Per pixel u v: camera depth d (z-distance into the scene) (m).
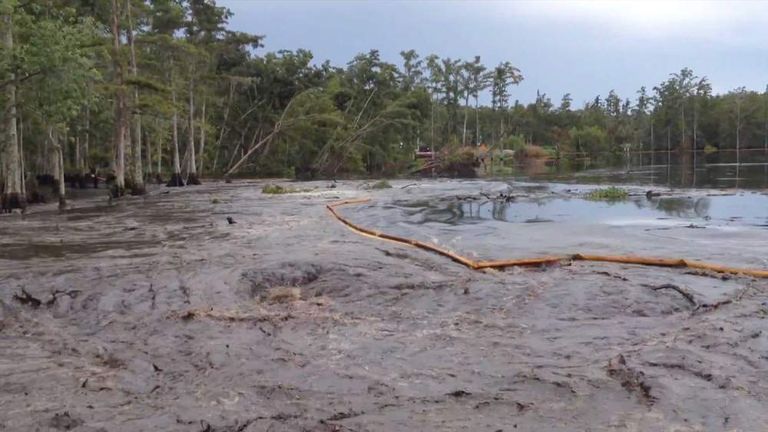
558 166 54.41
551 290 6.23
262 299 6.52
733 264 7.43
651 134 86.62
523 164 62.62
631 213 13.58
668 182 25.33
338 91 50.72
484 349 4.71
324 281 6.96
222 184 35.06
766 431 3.21
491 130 87.44
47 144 28.45
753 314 5.35
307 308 6.05
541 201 17.41
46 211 18.38
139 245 10.26
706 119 84.81
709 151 83.00
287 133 47.34
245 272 7.35
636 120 94.88
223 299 6.42
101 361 4.76
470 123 89.31
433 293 6.38
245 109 50.47
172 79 33.88
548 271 7.34
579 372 4.12
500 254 8.48
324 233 11.10
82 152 39.22
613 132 90.44
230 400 3.86
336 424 3.45
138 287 6.84
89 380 4.30
